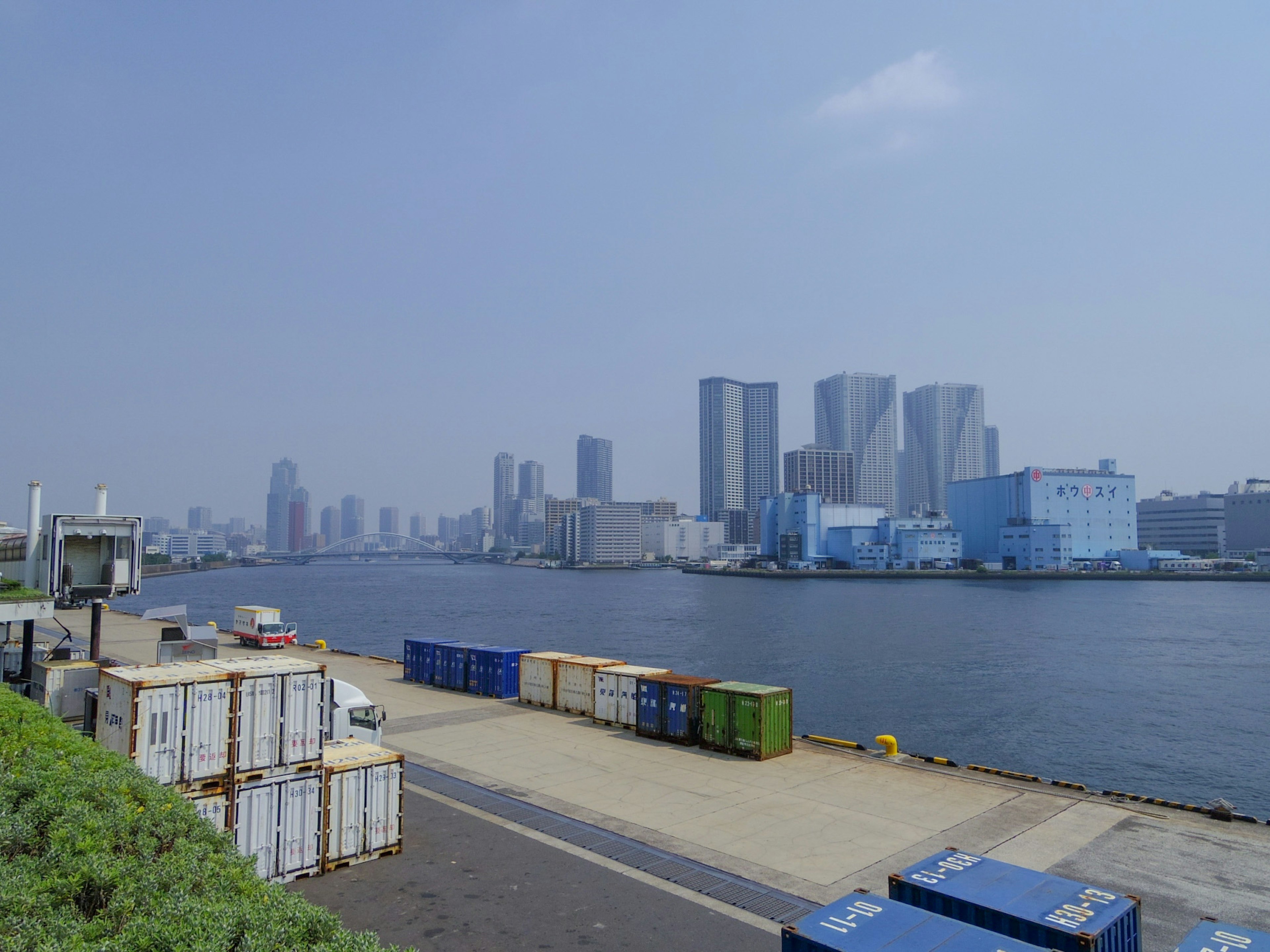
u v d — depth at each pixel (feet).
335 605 553.64
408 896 56.80
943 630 380.37
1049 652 303.27
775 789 84.12
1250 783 140.05
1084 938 36.35
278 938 29.32
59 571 94.99
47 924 28.22
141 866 34.53
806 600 613.52
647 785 85.40
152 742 55.01
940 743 164.35
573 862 63.46
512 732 110.42
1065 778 142.00
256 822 58.03
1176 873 61.52
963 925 36.65
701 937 50.96
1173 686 230.68
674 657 288.71
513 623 422.41
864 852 66.33
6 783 41.73
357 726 92.22
